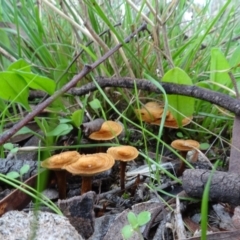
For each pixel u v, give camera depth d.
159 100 0.20
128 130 0.19
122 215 0.13
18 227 0.11
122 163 0.15
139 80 0.17
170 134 0.20
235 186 0.13
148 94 0.20
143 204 0.13
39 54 0.21
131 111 0.20
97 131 0.17
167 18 0.19
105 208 0.14
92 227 0.13
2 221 0.11
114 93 0.20
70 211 0.13
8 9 0.24
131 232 0.10
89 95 0.18
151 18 0.22
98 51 0.20
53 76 0.21
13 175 0.14
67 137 0.18
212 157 0.18
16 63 0.17
